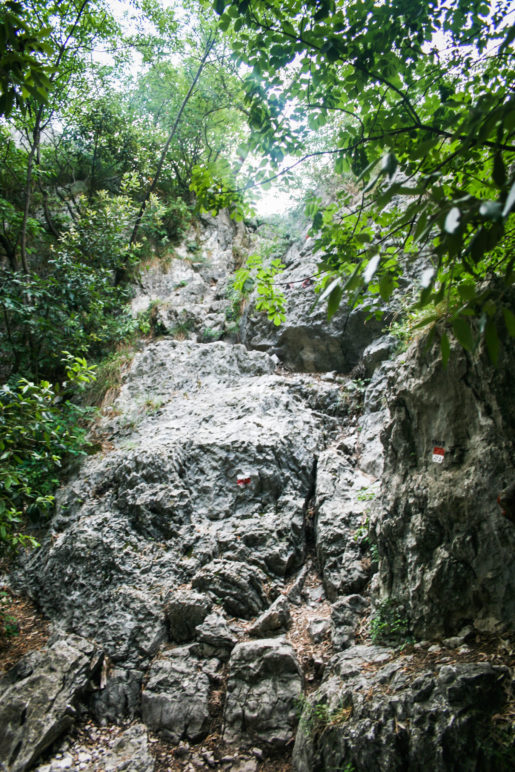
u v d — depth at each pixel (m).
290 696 3.39
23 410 4.03
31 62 1.79
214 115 9.07
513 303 2.63
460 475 3.13
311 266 7.82
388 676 2.89
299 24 2.65
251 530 4.71
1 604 4.62
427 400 3.42
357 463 5.38
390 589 3.57
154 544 4.78
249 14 2.66
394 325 5.98
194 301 8.76
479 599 2.97
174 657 3.88
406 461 3.63
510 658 2.61
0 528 4.18
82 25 7.99
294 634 3.94
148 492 5.10
